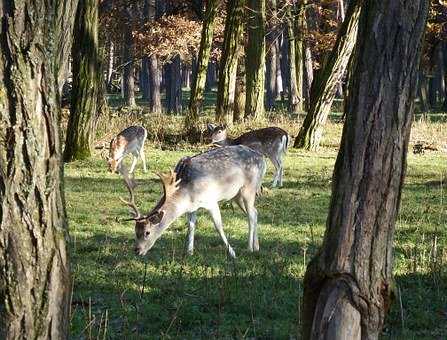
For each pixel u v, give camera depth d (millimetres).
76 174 21203
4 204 4367
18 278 4395
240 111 36812
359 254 5504
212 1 31109
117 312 8977
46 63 4434
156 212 11531
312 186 19406
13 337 4414
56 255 4508
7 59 4340
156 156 24828
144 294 9742
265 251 12234
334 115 42406
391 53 5426
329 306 5539
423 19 5469
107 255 11781
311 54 49406
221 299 9195
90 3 24109
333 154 26219
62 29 7043
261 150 19969
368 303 5539
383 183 5484
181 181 11750
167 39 41938
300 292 9680
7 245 4379
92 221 14633
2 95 4340
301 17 38844
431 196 17766
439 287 9984
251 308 8680
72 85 24250
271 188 19125
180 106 52062
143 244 11492
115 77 77875
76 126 24047
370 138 5457
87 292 9820
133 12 46469
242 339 7730
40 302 4465
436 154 26469
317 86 27031
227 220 14812
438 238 13062
